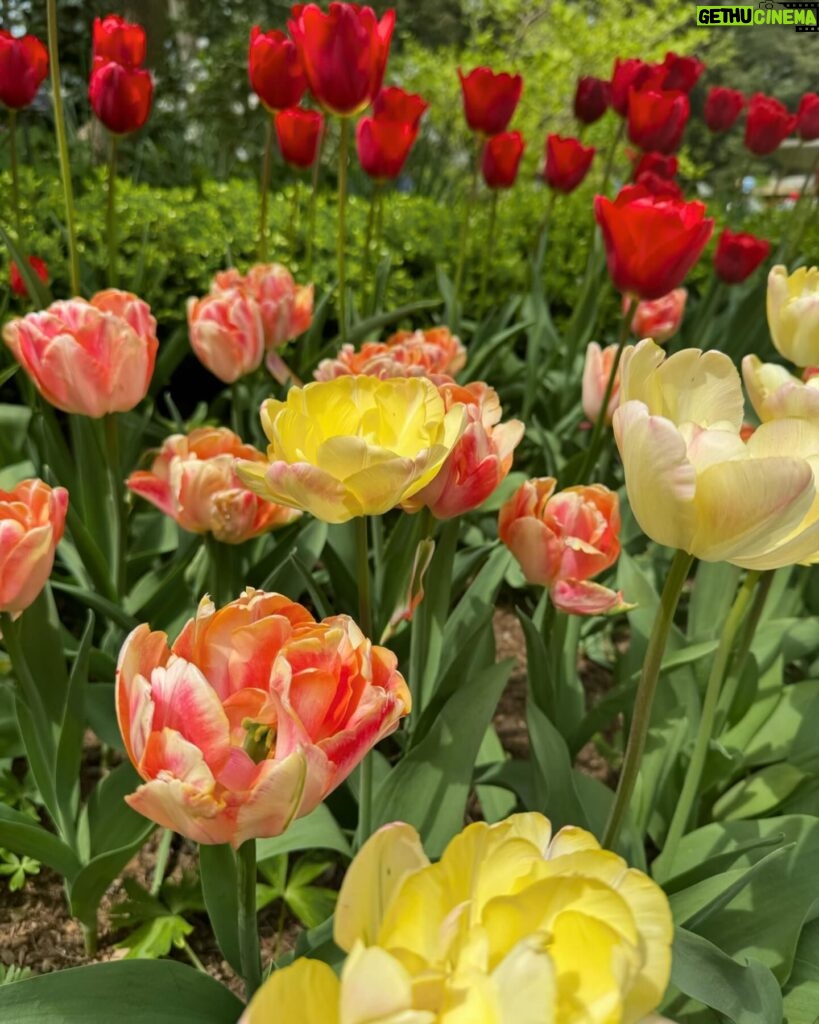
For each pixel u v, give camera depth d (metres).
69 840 1.61
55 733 1.71
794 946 1.37
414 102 2.77
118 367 1.74
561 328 4.62
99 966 1.11
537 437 3.11
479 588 1.97
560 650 1.88
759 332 3.67
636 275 1.92
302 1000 0.55
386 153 2.84
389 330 4.46
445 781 1.46
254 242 4.20
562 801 1.49
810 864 1.45
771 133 3.85
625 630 3.03
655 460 0.84
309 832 1.57
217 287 2.54
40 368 1.71
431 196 5.60
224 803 0.78
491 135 3.24
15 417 2.82
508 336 3.24
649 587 2.11
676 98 3.02
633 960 0.52
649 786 1.77
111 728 1.76
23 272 2.26
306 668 0.85
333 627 0.91
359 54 2.16
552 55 7.23
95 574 2.12
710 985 1.13
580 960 0.52
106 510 2.31
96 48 2.40
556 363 3.96
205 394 4.36
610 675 2.80
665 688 1.87
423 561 1.33
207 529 1.75
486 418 1.35
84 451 2.23
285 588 2.10
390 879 0.63
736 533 0.85
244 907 1.06
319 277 4.18
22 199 3.86
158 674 0.81
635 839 1.59
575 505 1.48
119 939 1.72
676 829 1.57
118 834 1.62
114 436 1.92
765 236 5.42
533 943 0.49
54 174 4.49
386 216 4.61
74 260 2.28
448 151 7.63
